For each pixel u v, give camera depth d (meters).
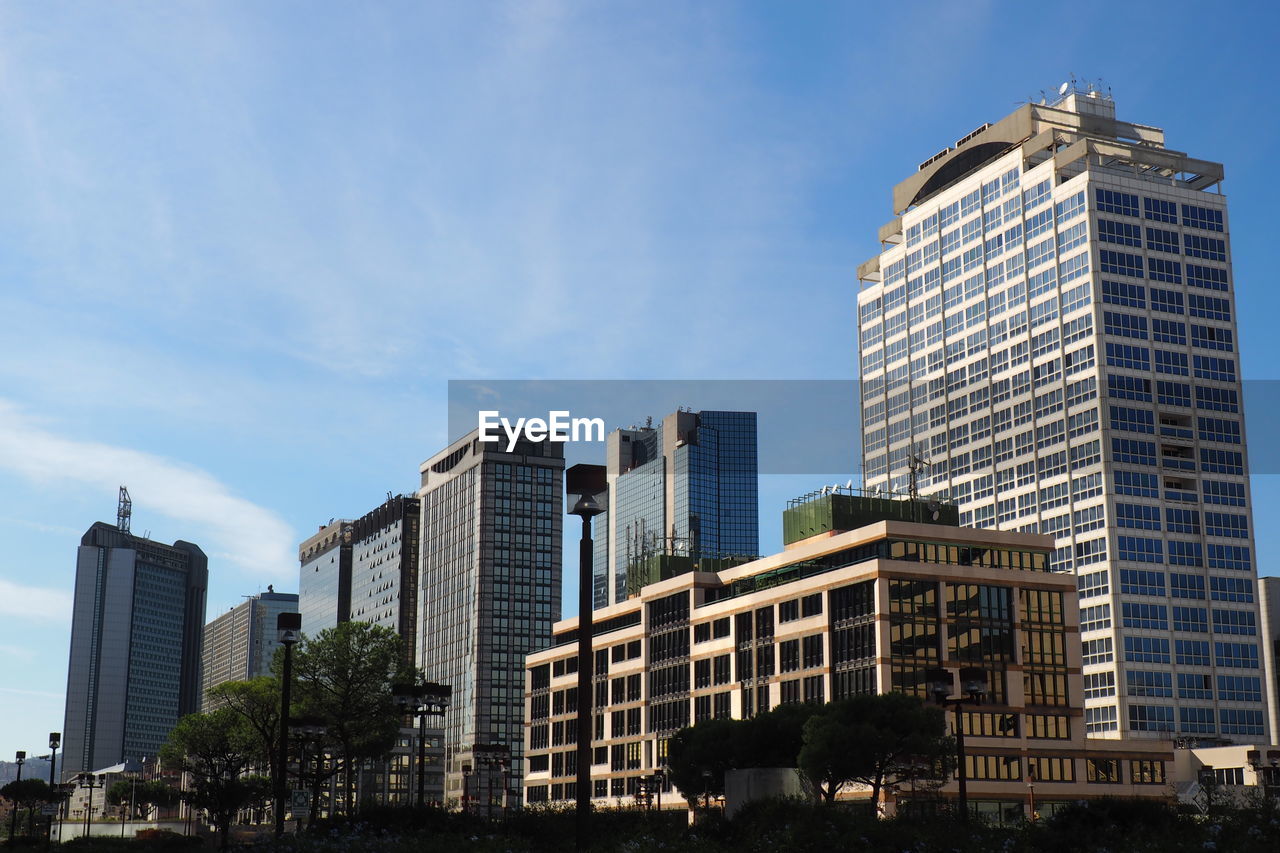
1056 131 199.25
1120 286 187.88
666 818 58.00
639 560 169.50
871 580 119.38
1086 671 180.25
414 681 126.19
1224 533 185.00
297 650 124.25
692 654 144.62
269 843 50.94
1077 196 191.00
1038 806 115.69
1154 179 194.12
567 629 180.38
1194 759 146.50
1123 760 121.25
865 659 118.50
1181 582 181.12
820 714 93.38
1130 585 178.75
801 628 127.38
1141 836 37.34
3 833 142.50
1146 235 191.25
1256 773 134.75
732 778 58.88
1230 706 178.75
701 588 147.88
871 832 39.12
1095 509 182.12
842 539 126.69
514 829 53.28
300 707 122.12
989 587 122.25
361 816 59.34
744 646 136.38
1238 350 192.12
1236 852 33.06
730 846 42.00
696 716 142.25
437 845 43.78
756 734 97.62
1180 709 176.38
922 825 41.88
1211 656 179.88
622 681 159.12
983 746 116.25
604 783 158.88
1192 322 190.75
